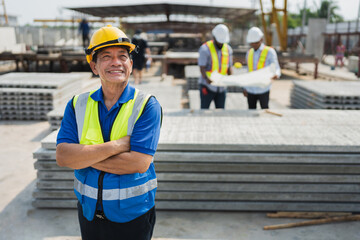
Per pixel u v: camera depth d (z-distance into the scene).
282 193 3.07
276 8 17.38
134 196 1.60
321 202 3.10
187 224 3.00
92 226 1.66
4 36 16.88
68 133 1.64
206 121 3.82
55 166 3.13
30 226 2.98
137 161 1.55
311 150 3.00
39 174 3.16
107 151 1.52
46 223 3.03
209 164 3.03
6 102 6.82
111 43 1.50
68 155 1.57
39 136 5.85
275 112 4.37
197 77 9.83
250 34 4.97
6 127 6.38
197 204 3.12
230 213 3.18
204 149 3.04
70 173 3.14
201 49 4.93
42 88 6.79
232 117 4.03
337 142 3.04
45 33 24.67
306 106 7.19
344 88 6.84
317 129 3.49
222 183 3.08
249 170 3.03
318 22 21.77
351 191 3.04
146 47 10.54
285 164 3.01
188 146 3.03
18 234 2.85
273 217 3.10
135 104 1.61
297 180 3.03
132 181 1.60
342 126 3.61
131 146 1.56
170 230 2.90
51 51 14.41
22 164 4.55
